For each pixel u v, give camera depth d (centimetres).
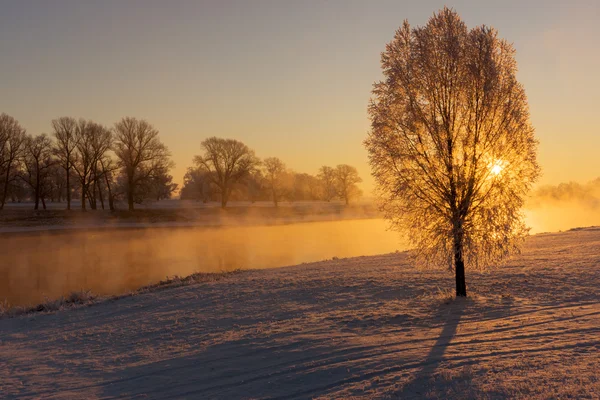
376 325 1355
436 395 793
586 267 2161
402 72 1612
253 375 1019
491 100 1549
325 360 1055
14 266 3678
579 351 949
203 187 13238
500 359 945
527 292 1694
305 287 2116
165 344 1367
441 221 1602
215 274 2869
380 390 846
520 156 1547
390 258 3114
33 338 1603
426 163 1599
